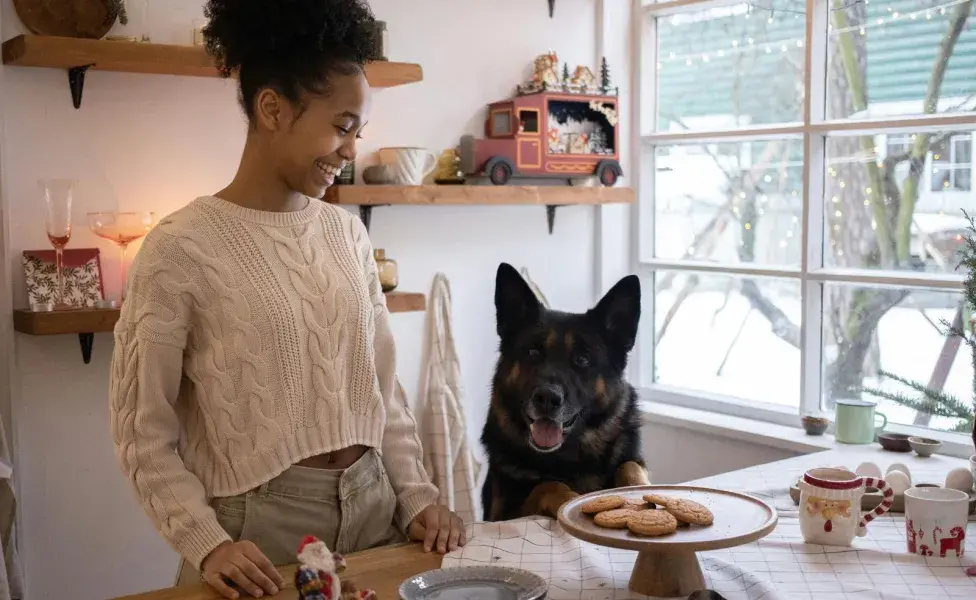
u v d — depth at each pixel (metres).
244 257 1.53
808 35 3.12
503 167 3.24
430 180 3.26
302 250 1.58
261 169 1.56
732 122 3.48
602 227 3.72
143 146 2.79
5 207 2.56
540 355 2.21
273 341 1.52
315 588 1.20
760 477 2.27
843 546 1.71
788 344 3.33
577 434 2.21
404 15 3.20
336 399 1.58
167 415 1.50
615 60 3.68
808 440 3.01
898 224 3.02
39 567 2.68
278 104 1.48
